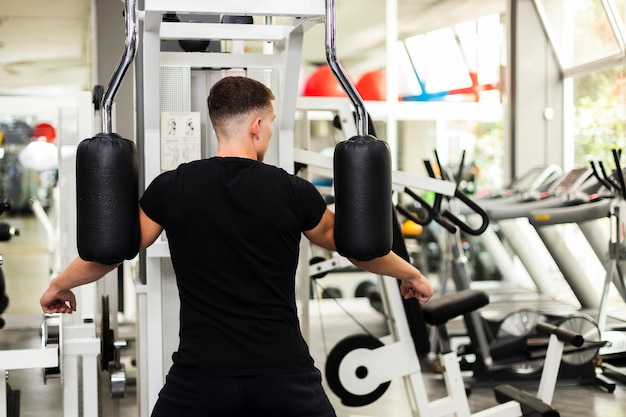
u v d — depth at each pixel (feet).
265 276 6.86
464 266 19.26
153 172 9.59
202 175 6.96
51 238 25.58
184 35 9.33
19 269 39.06
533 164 28.60
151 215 7.01
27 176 35.29
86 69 29.99
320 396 6.96
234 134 7.20
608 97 25.84
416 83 28.60
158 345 9.91
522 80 28.48
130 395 17.28
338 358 13.74
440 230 25.77
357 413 16.01
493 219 21.04
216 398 6.68
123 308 25.36
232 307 6.79
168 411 6.82
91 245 6.21
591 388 18.01
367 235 6.40
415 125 28.73
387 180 6.48
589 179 21.70
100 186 6.16
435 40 28.60
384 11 28.27
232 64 10.07
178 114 9.80
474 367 17.89
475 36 28.94
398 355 12.80
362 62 28.35
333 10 6.42
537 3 28.19
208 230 6.83
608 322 21.26
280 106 9.88
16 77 29.84
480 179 29.04
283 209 6.93
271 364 6.72
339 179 6.49
